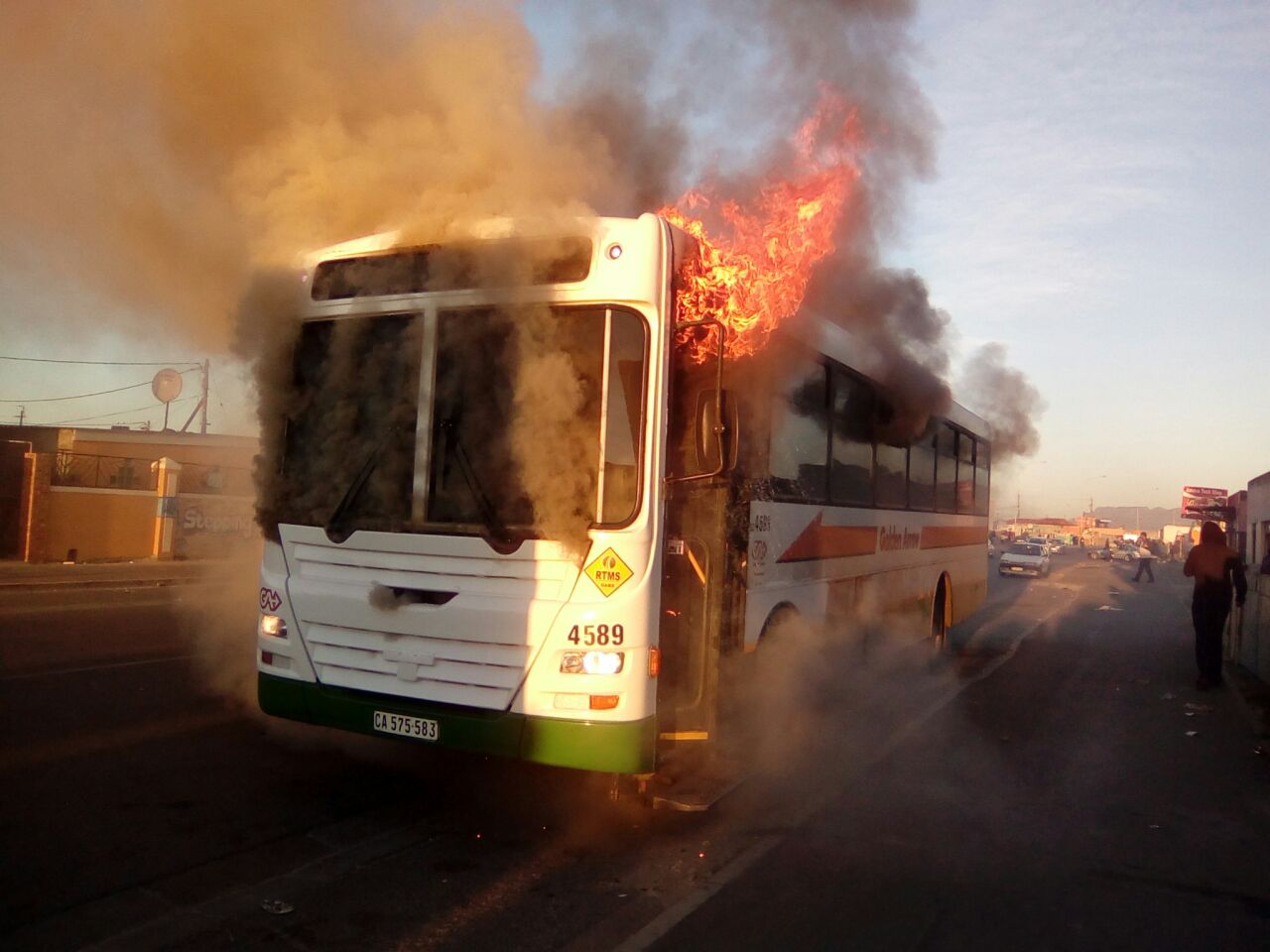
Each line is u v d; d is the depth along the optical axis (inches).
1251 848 215.2
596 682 181.5
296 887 171.2
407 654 193.5
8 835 186.1
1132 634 640.4
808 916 170.4
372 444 203.8
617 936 158.4
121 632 453.1
